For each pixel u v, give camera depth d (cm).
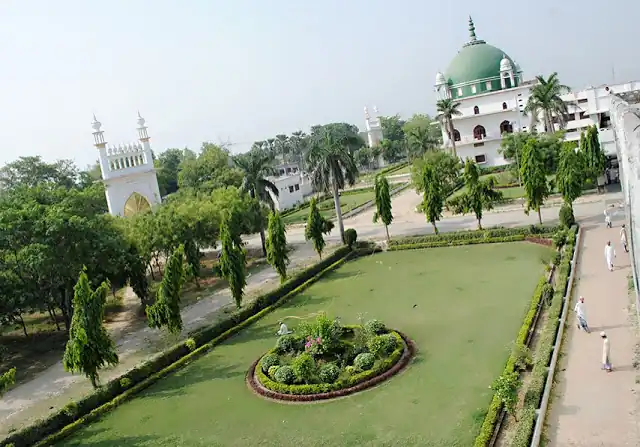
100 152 5156
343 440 1731
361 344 2336
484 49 7819
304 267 4097
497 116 7469
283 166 10619
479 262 3597
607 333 2106
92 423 2162
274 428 1891
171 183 10356
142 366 2498
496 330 2411
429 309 2833
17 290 2973
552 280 2941
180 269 2838
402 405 1891
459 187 6894
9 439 1961
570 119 7294
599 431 1488
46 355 3127
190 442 1889
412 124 12075
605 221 3881
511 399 1628
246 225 4538
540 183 3959
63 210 3291
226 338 2922
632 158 1198
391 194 7488
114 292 4059
